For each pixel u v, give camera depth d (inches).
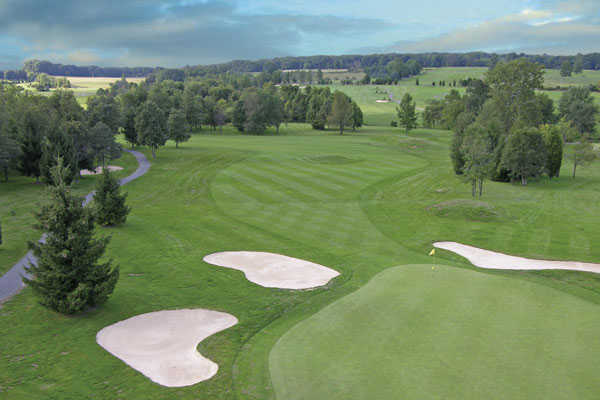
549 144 2466.8
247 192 1973.4
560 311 690.2
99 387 522.6
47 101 3518.7
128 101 5054.1
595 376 494.3
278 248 1160.8
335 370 524.7
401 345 579.2
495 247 1193.4
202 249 1139.3
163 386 525.0
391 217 1557.6
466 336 599.2
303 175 2370.8
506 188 2186.3
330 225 1432.1
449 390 470.6
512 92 3599.9
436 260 1089.4
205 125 5748.0
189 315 751.1
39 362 581.3
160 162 2819.9
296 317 724.7
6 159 1999.3
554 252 1138.7
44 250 719.7
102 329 690.8
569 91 5497.1
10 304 776.9
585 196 1980.8
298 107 6589.6
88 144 2317.9
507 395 460.1
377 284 844.0
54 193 729.0
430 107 5940.0
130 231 1298.0
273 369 542.0
